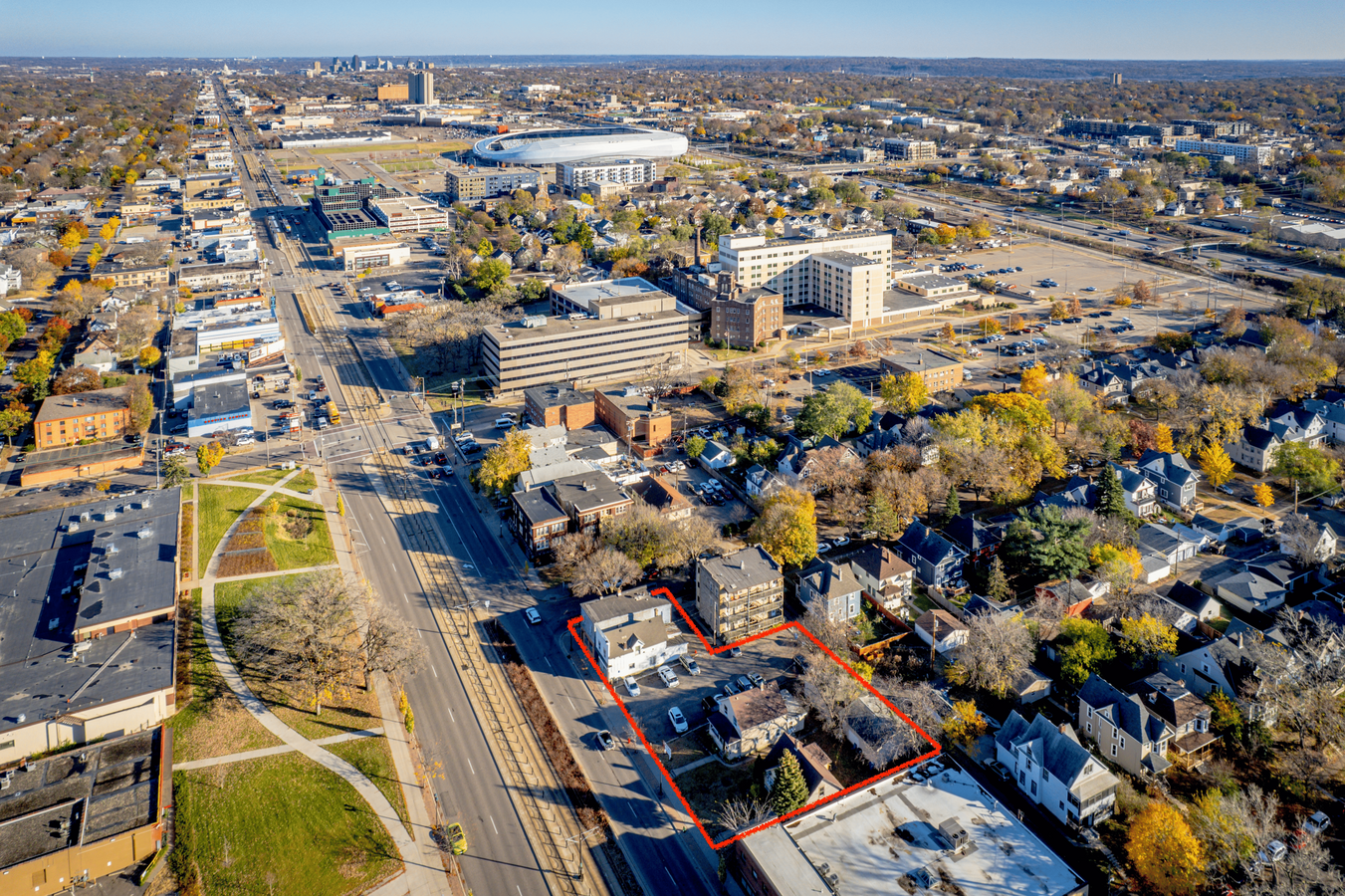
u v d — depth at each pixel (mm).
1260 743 133500
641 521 181250
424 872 117375
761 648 161750
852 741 137875
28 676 142750
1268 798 121125
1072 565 171125
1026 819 124125
